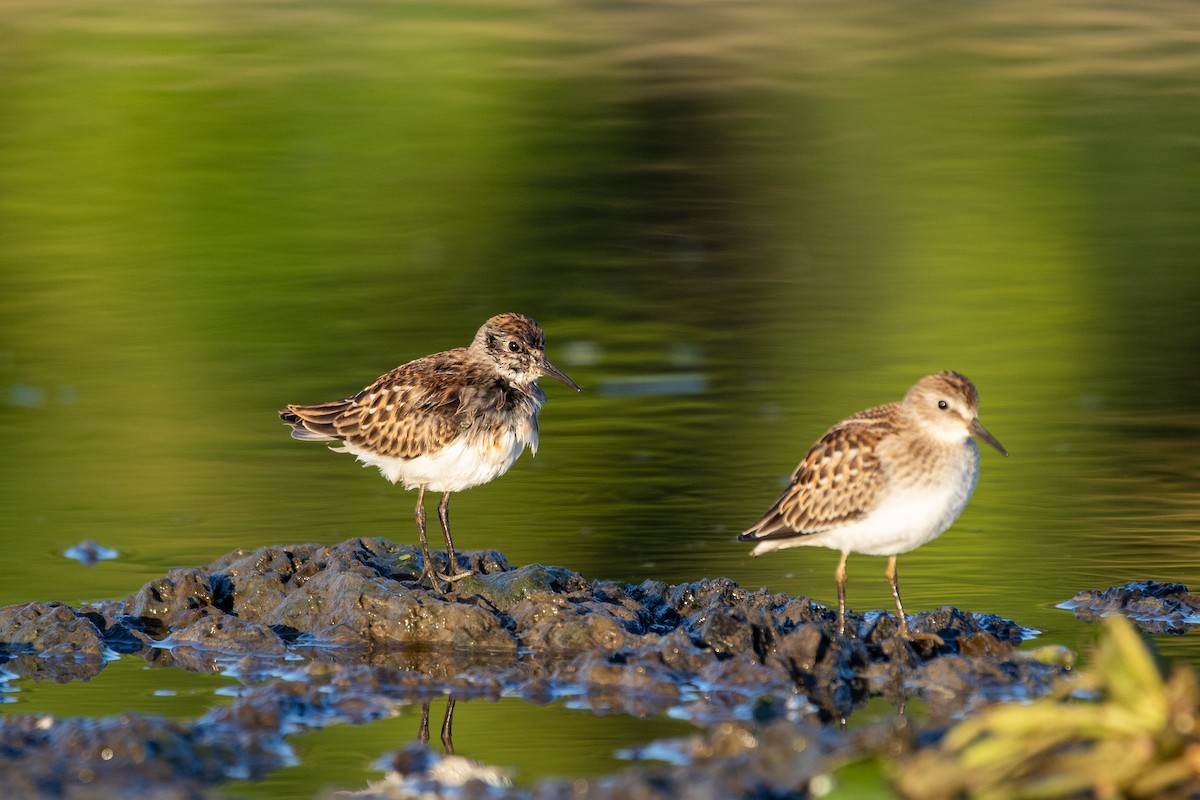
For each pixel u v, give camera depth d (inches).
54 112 1282.0
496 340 508.4
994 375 754.8
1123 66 1467.8
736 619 428.5
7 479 616.4
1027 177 1146.7
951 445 433.1
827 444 445.4
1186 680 323.3
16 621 453.4
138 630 462.0
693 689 406.6
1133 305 880.9
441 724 385.4
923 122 1291.8
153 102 1318.9
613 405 714.2
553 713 393.7
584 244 1011.9
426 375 500.4
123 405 720.3
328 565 488.7
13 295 893.8
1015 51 1534.2
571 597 466.3
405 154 1204.5
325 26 1628.9
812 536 444.1
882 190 1119.0
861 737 327.3
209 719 378.3
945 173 1157.7
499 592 470.0
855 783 310.5
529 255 986.7
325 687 405.1
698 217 1067.3
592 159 1199.6
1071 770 308.0
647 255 989.2
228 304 880.9
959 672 407.5
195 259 974.4
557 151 1219.9
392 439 492.1
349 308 874.1
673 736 376.5
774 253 992.2
